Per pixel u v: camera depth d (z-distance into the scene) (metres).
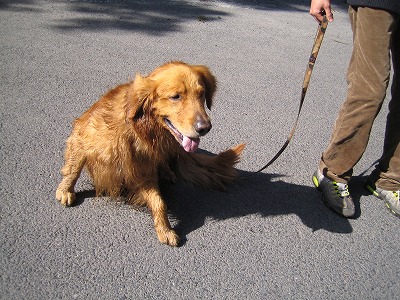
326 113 4.73
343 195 3.18
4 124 3.62
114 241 2.65
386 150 3.24
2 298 2.17
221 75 5.20
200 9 7.69
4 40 5.25
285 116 4.51
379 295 2.53
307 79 3.08
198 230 2.85
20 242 2.53
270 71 5.57
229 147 3.84
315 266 2.69
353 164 3.10
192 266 2.55
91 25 6.16
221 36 6.51
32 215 2.75
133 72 4.92
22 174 3.09
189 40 6.13
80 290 2.28
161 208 2.74
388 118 3.16
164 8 7.41
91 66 4.94
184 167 3.21
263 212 3.11
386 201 3.31
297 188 3.43
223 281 2.48
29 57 4.93
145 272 2.46
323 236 2.96
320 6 2.83
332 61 6.33
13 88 4.23
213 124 4.14
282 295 2.45
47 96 4.19
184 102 2.49
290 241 2.87
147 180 2.78
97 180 2.86
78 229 2.70
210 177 3.24
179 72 2.54
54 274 2.35
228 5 8.21
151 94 2.51
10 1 6.66
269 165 3.66
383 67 2.71
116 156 2.67
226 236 2.83
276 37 6.90
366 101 2.81
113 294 2.29
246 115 4.39
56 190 2.97
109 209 2.91
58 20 6.18
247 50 6.14
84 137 2.72
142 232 2.75
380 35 2.62
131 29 6.22
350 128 2.94
